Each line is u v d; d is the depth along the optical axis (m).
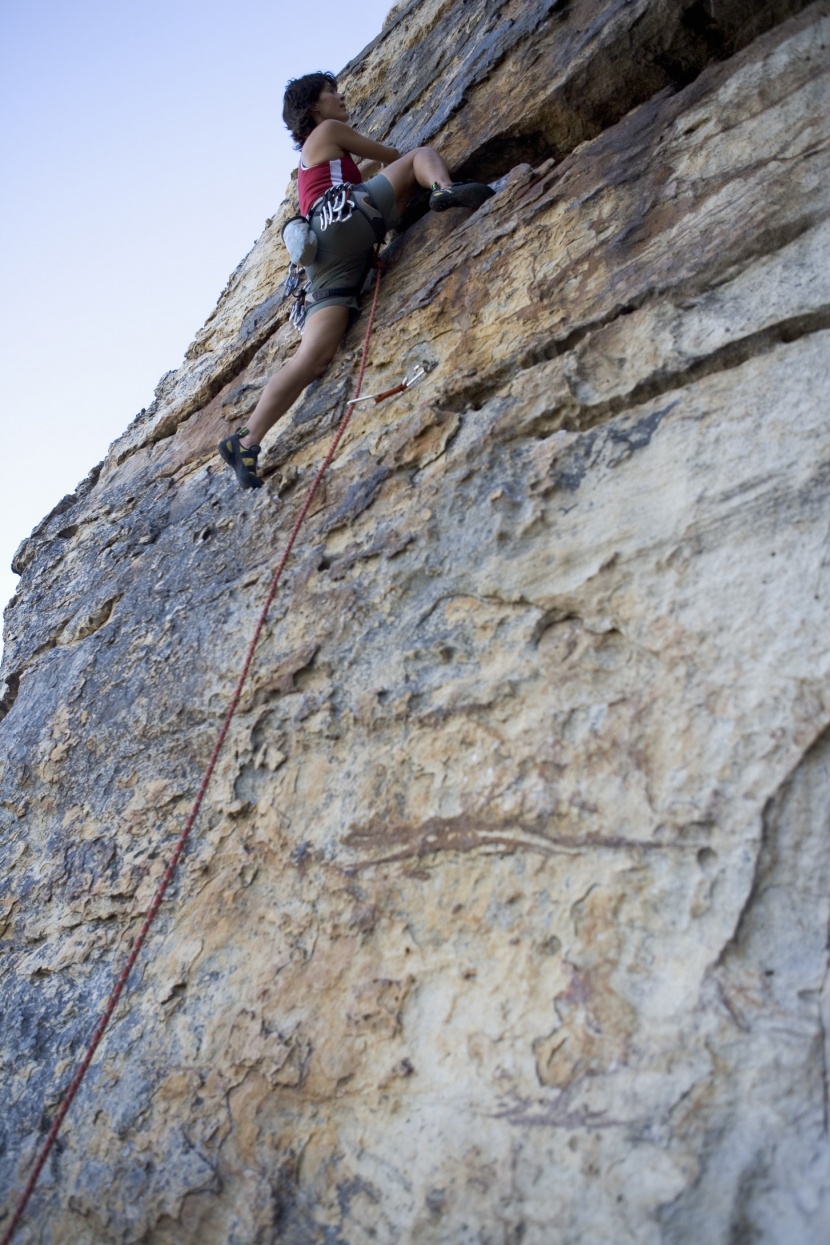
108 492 6.25
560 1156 2.36
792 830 2.49
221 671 4.10
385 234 4.88
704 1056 2.30
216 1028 3.21
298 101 4.95
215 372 6.10
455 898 2.90
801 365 3.07
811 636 2.64
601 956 2.56
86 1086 3.44
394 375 4.45
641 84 4.37
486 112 4.87
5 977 4.12
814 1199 2.07
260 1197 2.81
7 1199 3.38
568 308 3.86
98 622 5.24
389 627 3.58
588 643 3.02
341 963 3.03
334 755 3.47
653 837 2.62
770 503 2.89
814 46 3.72
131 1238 3.03
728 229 3.51
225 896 3.50
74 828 4.36
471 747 3.10
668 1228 2.16
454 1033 2.70
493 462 3.65
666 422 3.28
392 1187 2.59
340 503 4.14
